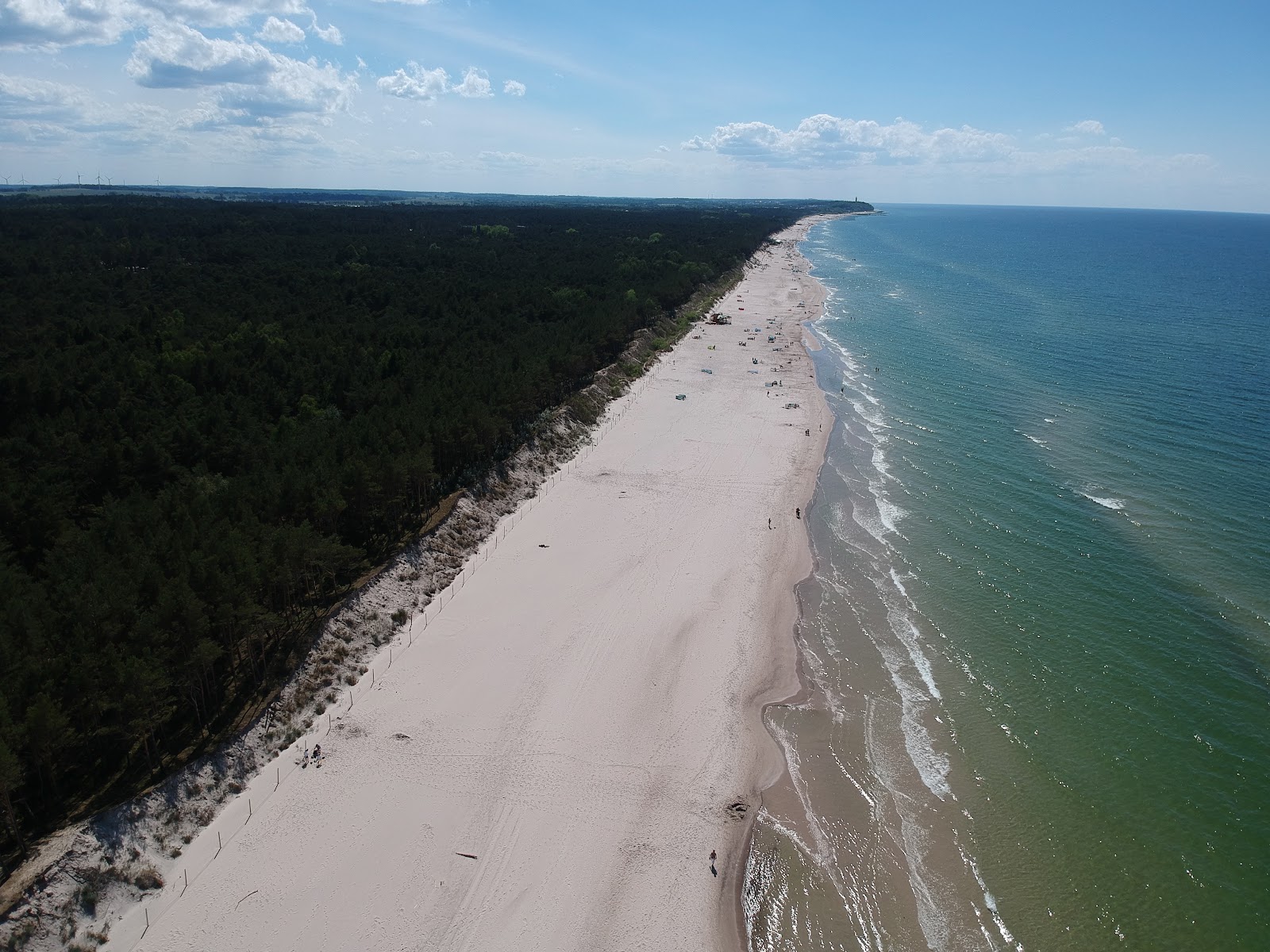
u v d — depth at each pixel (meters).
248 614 37.78
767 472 72.75
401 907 30.45
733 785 37.19
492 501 62.94
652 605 51.06
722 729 40.59
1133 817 34.62
